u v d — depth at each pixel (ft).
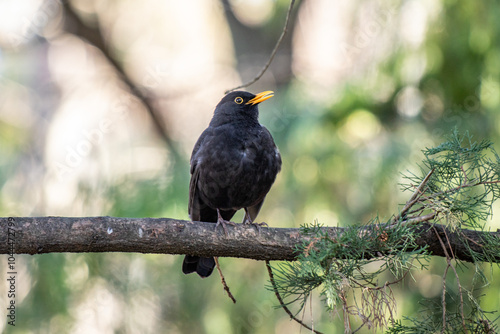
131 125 49.49
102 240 21.38
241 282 39.78
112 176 40.47
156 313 39.50
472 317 19.74
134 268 40.16
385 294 18.76
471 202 21.02
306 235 21.26
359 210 38.11
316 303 39.06
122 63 54.65
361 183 37.06
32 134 51.96
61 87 57.00
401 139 36.96
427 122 37.24
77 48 57.41
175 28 57.67
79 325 37.52
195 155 30.12
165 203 38.86
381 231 19.67
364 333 35.81
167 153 43.14
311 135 38.22
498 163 20.66
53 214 39.86
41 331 36.19
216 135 29.32
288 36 53.11
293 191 39.70
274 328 39.01
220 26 58.44
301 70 52.31
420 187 21.31
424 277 35.63
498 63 34.40
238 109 30.07
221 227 22.45
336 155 37.83
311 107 39.11
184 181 40.24
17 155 46.96
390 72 36.63
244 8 56.29
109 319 38.75
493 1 34.24
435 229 21.86
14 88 54.54
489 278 31.73
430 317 20.31
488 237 21.53
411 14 35.76
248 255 22.65
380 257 19.43
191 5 57.77
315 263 18.79
